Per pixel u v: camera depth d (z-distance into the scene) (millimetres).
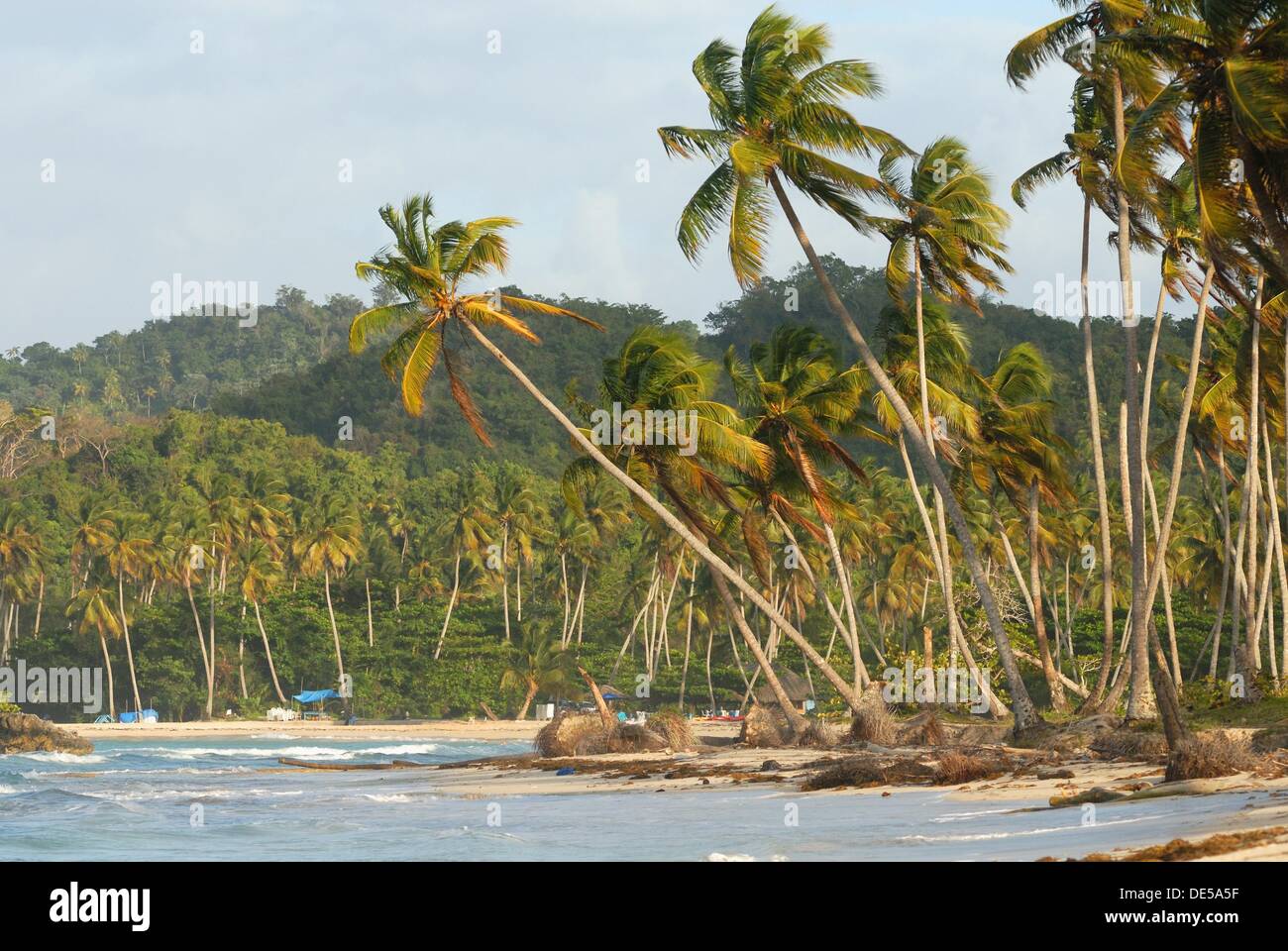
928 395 50125
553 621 126438
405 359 40531
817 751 43906
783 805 25625
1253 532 49562
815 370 50750
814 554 92938
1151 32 31500
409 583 127000
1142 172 27672
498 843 20703
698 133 40250
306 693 115688
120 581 116688
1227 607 83375
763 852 17641
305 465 172875
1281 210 26906
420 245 40219
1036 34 37094
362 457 185375
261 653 122375
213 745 86625
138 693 117375
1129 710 38625
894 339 52094
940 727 45344
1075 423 161250
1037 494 57438
